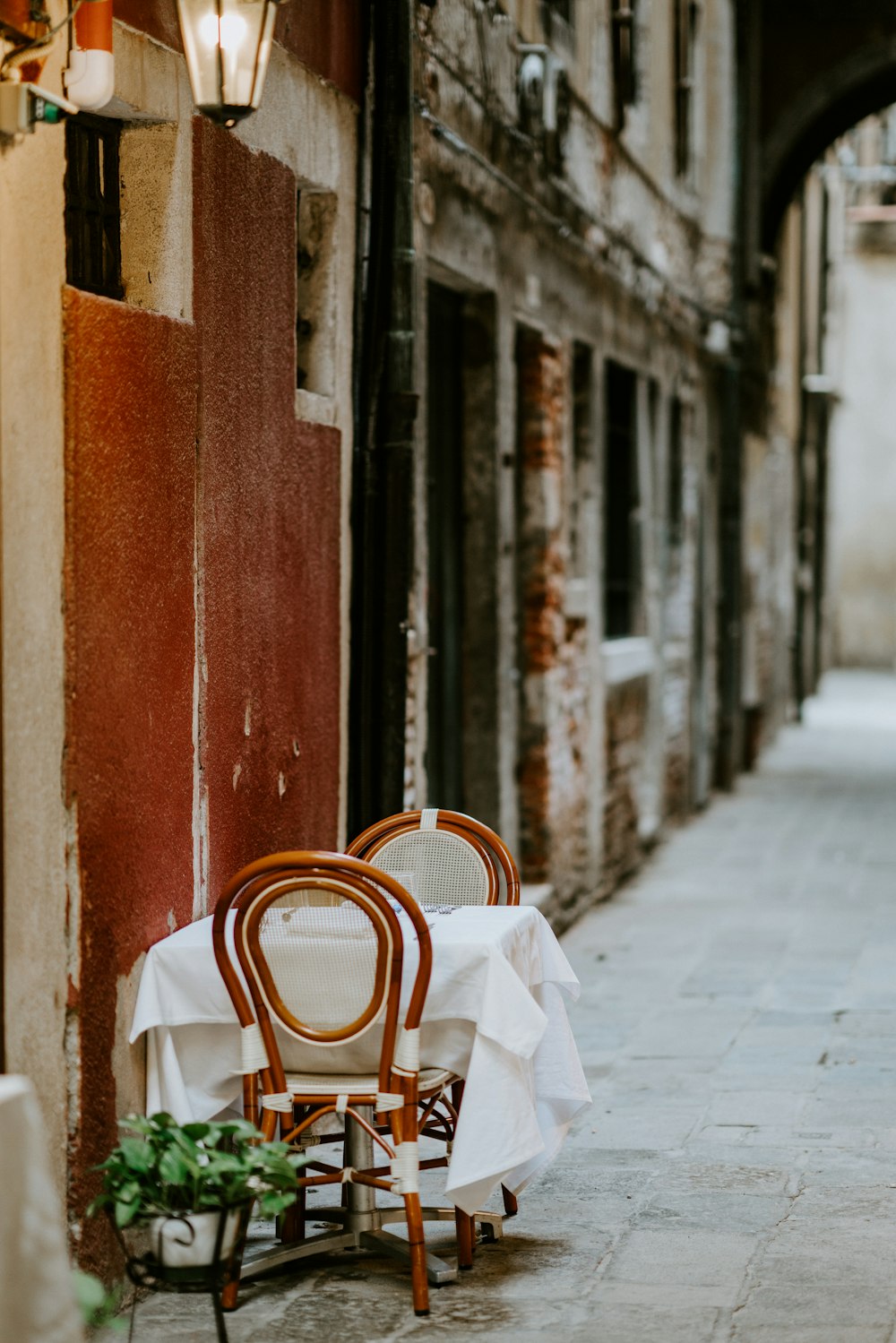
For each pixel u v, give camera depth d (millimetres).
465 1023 4762
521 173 9211
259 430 5574
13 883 4211
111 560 4500
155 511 4762
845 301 33875
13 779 4191
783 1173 5711
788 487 23188
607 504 12609
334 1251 5031
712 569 16938
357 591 6586
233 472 5340
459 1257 4883
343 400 6539
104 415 4453
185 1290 4102
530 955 5062
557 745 10125
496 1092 4621
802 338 24734
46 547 4250
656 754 13750
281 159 5852
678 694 15102
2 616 4137
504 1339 4367
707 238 16078
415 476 7371
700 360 15992
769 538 21141
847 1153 5910
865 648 34156
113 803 4527
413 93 7070
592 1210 5367
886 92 18812
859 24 18062
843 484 34062
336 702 6430
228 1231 4109
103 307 4453
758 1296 4629
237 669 5383
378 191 6586
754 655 19453
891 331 33844
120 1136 4574
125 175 4984
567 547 10406
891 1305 4551
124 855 4590
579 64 10633
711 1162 5844
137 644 4656
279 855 4477
